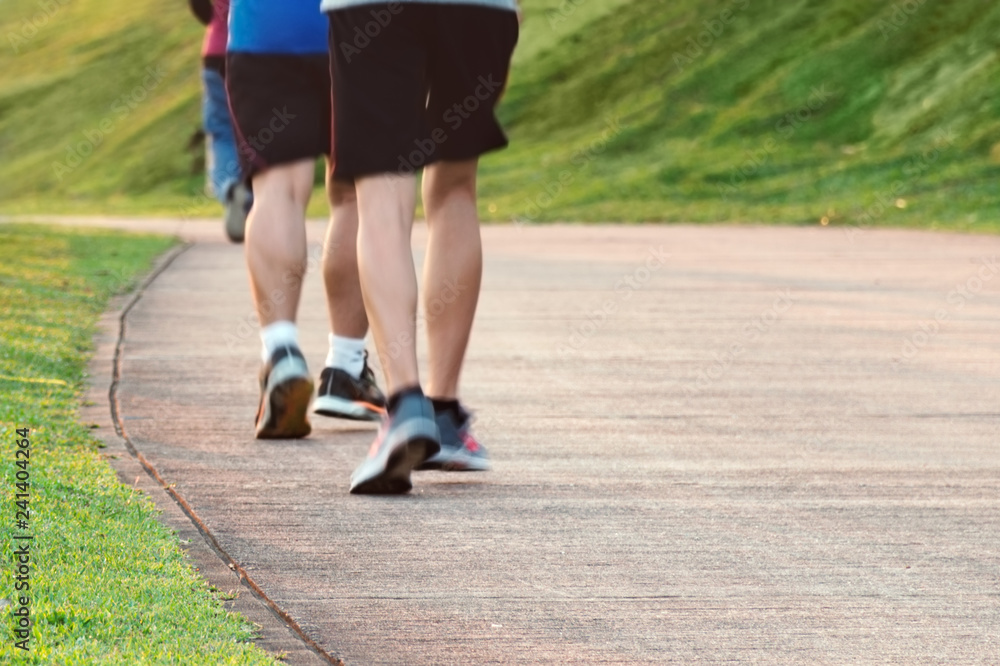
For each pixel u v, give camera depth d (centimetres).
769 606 560
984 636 527
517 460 839
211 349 1286
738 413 1004
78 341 1286
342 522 680
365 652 497
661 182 4722
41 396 982
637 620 540
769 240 3052
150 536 620
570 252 2688
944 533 678
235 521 678
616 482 780
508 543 647
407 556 622
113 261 2217
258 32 911
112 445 844
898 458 855
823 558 630
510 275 2112
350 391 942
